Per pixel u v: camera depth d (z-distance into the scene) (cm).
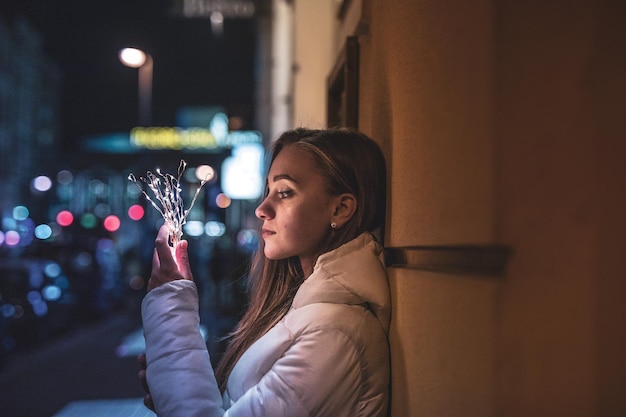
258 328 218
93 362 920
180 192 203
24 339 1028
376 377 178
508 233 96
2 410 641
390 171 197
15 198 4516
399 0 184
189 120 5559
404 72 175
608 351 92
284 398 164
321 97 674
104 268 1585
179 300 184
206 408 170
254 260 227
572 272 92
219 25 1962
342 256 183
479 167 105
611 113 91
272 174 200
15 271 1079
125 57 1681
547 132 92
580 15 91
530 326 95
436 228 134
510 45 96
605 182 91
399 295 177
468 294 113
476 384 108
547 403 94
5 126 4353
